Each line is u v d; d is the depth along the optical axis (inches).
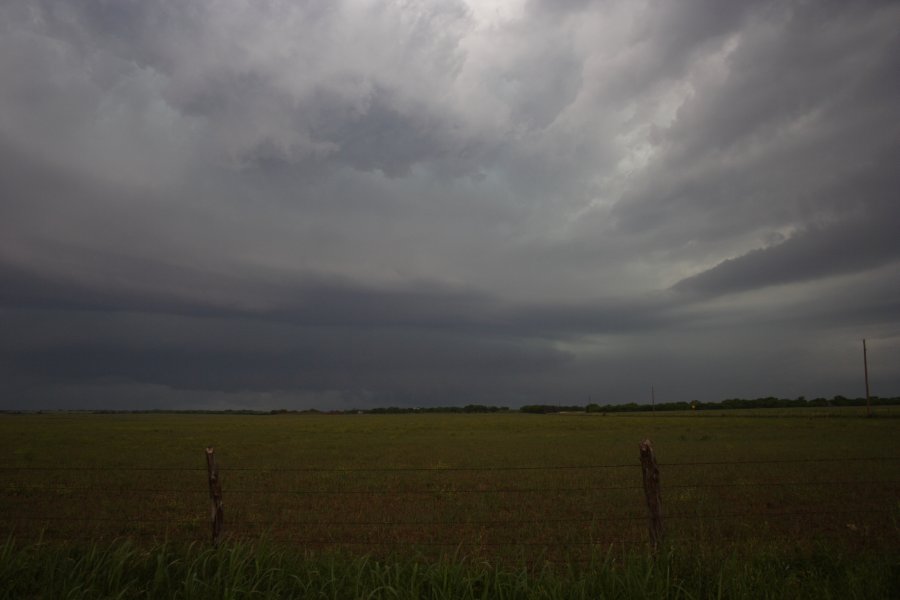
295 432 2322.8
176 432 2303.2
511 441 1692.9
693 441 1574.8
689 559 296.8
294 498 658.8
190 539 465.7
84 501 642.2
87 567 281.9
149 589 271.9
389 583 263.9
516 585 264.1
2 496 675.4
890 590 274.1
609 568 281.1
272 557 296.5
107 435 2032.5
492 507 600.4
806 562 317.4
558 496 659.4
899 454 1119.0
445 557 301.3
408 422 3604.8
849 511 540.1
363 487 744.3
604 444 1524.4
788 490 675.4
